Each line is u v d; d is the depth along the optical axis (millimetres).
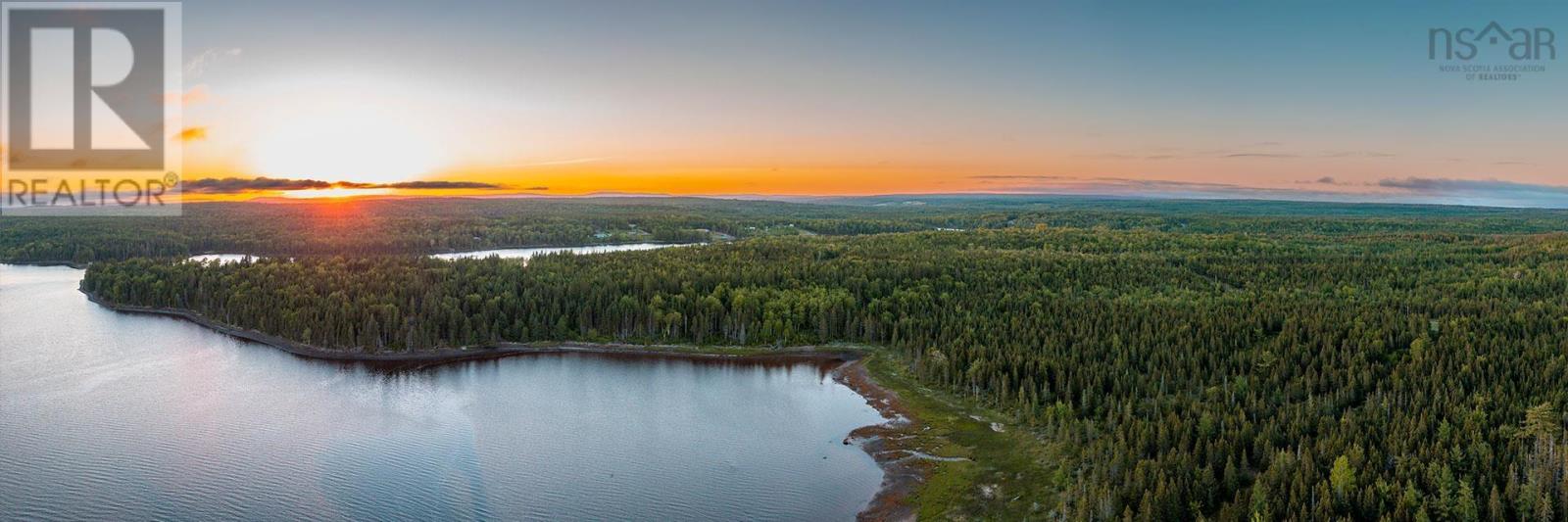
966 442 121938
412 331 178875
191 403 141250
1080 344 148375
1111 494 93312
